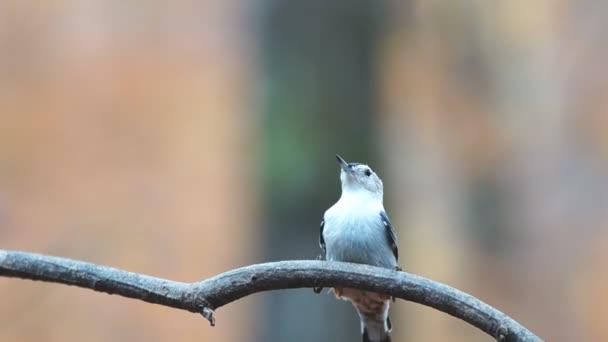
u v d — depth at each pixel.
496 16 16.64
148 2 16.77
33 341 14.22
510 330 4.03
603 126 17.05
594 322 16.16
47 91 16.05
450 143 16.66
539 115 17.16
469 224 16.59
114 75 16.39
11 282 14.30
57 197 15.46
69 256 15.10
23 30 16.17
